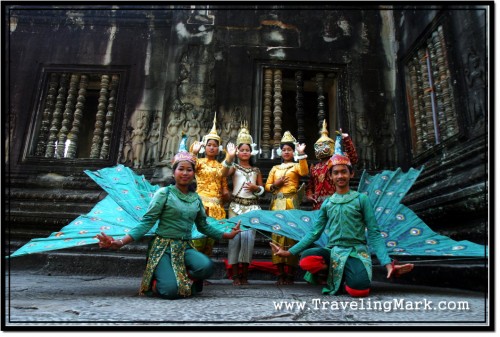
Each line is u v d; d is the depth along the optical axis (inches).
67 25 309.7
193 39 291.0
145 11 314.3
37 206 239.1
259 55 287.6
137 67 299.7
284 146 175.5
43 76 294.0
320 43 292.7
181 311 78.5
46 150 276.1
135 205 124.2
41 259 193.8
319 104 278.8
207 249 157.5
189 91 278.1
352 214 112.5
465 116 190.1
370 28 299.7
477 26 183.3
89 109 385.1
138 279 173.2
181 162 112.1
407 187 135.9
